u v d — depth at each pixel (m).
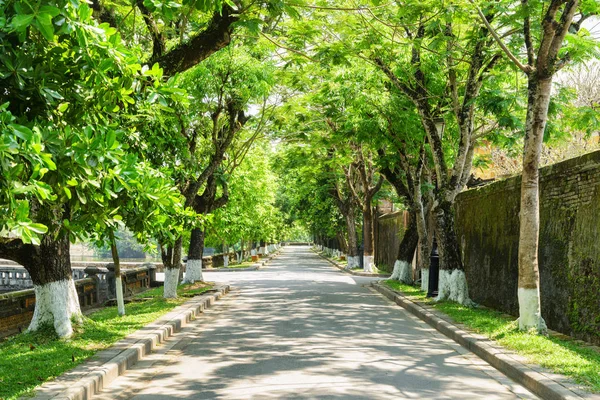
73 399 6.31
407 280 24.52
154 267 25.08
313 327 12.50
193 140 18.53
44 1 4.32
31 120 5.13
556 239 11.12
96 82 5.33
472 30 14.15
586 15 11.59
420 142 19.69
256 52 17.69
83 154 4.86
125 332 10.94
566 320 10.58
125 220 6.53
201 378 7.83
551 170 11.26
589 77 22.39
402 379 7.62
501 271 14.27
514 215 13.50
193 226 13.23
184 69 10.75
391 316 14.57
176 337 11.47
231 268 40.22
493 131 17.84
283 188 67.50
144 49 16.17
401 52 15.37
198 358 9.27
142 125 10.34
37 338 10.20
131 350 9.07
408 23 12.63
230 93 17.41
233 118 18.55
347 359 8.95
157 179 6.01
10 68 4.74
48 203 5.90
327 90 18.81
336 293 21.23
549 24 10.00
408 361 8.84
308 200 50.22
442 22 12.79
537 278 10.39
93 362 8.18
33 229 4.16
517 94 14.90
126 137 8.02
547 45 10.09
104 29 5.23
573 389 6.45
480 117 18.62
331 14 13.05
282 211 71.25
